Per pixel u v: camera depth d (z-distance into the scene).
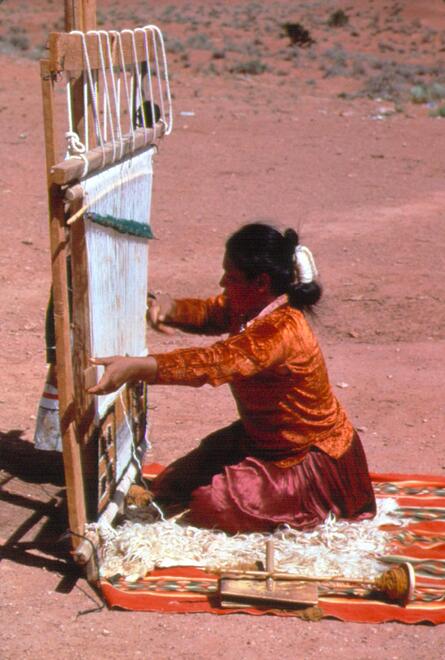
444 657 5.93
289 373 7.05
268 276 7.07
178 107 35.53
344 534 7.26
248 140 29.56
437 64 65.00
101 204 6.71
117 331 7.33
